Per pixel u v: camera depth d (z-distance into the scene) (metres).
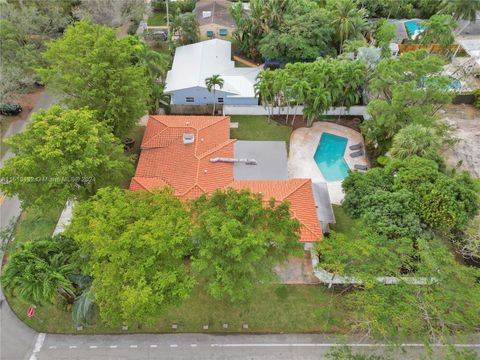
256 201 27.88
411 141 36.19
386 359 28.61
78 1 58.97
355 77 44.88
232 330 30.73
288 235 27.59
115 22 59.72
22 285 26.17
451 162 43.66
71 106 38.34
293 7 55.69
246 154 42.00
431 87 39.38
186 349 29.72
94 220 26.09
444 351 28.55
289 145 46.59
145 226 25.48
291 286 33.16
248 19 56.22
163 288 24.83
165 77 52.31
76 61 36.88
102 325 30.70
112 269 24.83
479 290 26.80
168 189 30.38
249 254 25.09
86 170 31.83
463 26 64.50
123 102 38.44
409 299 26.75
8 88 45.62
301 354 29.59
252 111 50.47
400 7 65.75
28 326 30.81
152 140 42.78
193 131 43.34
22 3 55.56
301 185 37.59
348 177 35.78
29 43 52.12
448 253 28.97
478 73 55.34
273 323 31.08
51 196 31.42
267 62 57.06
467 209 31.38
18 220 38.50
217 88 49.72
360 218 33.12
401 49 59.16
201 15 62.94
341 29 53.44
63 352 29.47
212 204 28.20
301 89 42.94
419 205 31.09
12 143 30.97
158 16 68.12
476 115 50.53
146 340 30.11
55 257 27.72
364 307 27.66
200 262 25.36
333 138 47.59
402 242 28.97
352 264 29.36
